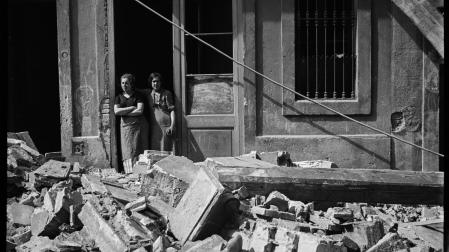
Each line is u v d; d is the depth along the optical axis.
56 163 7.47
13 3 12.74
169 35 12.38
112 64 9.98
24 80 13.58
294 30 9.53
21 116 13.51
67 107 10.12
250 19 9.61
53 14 13.74
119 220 5.50
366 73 9.47
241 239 4.95
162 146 9.84
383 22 9.44
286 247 4.85
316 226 5.61
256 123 9.69
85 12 10.05
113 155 9.96
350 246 5.29
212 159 7.95
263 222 5.41
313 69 9.65
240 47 9.68
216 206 5.33
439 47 8.94
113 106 9.95
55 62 13.90
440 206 7.75
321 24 9.55
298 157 9.59
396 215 7.41
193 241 5.29
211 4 10.95
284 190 6.98
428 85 9.40
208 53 10.94
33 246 5.38
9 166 7.46
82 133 10.12
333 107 9.51
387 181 7.01
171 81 12.45
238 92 9.73
